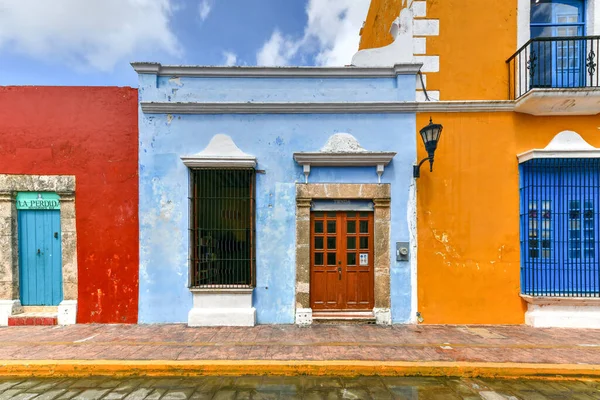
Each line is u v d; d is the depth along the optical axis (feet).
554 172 19.06
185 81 19.61
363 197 19.26
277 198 19.36
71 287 19.11
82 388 12.51
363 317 18.81
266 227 19.30
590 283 18.66
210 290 18.69
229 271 19.27
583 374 13.33
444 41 19.74
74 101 19.38
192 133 19.43
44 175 19.19
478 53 19.71
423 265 19.13
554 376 13.33
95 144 19.34
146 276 19.08
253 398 11.77
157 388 12.48
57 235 19.52
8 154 19.13
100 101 19.42
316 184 19.27
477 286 19.06
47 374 13.55
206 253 19.35
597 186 18.81
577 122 19.07
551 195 19.01
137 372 13.58
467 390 12.35
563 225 18.90
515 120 19.26
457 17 19.75
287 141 19.49
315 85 19.72
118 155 19.35
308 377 13.32
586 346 15.52
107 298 19.11
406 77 19.58
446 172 19.34
